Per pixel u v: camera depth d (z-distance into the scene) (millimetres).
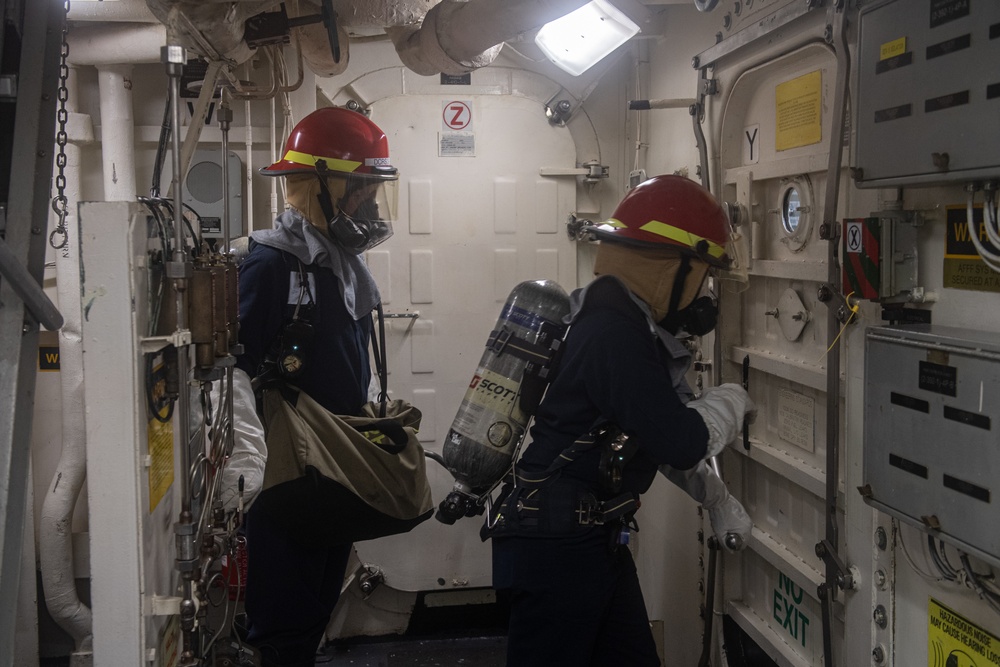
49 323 1918
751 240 2906
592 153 4145
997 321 1758
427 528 4156
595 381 2252
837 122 2203
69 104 3570
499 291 4129
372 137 2963
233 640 2660
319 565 2797
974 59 1598
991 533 1579
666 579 3746
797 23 2443
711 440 2209
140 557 1856
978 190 1704
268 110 3822
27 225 1937
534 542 2326
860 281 2018
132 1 3305
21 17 2043
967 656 1863
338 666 3938
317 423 2680
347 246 2855
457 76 4043
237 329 2348
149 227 1954
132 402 1829
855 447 2242
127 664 1864
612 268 2398
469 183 4082
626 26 3350
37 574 3846
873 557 2178
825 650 2367
